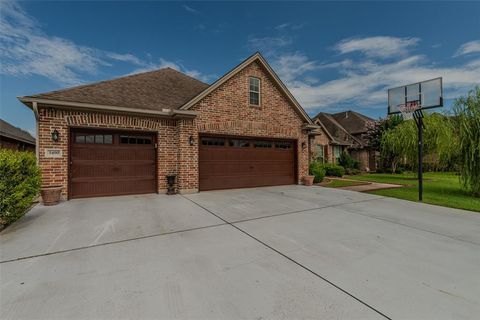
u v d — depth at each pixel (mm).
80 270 3031
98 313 2209
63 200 7379
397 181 14469
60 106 7246
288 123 11688
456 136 9500
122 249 3721
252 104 10656
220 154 9953
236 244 3971
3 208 4605
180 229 4754
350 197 8578
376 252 3686
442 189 10859
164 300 2414
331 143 21469
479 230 4867
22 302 2361
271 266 3182
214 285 2701
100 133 8070
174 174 8945
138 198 7965
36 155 7051
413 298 2480
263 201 7668
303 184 11938
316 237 4348
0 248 3727
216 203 7285
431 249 3832
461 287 2707
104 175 8125
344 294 2539
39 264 3191
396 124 19922
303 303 2379
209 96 9531
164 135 9008
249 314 2211
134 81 10586
